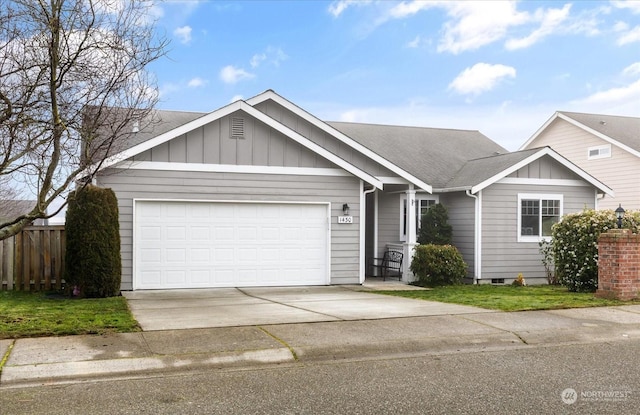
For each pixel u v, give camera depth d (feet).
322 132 53.11
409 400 17.90
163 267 43.96
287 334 26.05
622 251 37.58
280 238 47.01
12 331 25.63
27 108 26.11
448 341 25.84
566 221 45.42
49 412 16.67
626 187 73.72
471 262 55.21
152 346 23.54
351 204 48.75
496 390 18.98
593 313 32.81
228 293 42.29
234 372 21.15
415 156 64.23
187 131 43.83
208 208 45.11
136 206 43.24
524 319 30.76
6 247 41.19
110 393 18.49
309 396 18.26
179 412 16.72
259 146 46.09
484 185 53.83
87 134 27.86
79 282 38.11
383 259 56.85
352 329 27.40
